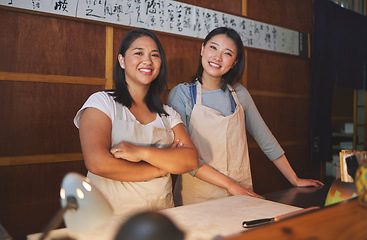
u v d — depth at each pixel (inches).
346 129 215.3
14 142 87.0
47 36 91.2
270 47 145.6
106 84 101.4
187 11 117.1
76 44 95.8
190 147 60.7
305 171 163.8
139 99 60.2
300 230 19.7
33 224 89.7
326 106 166.1
